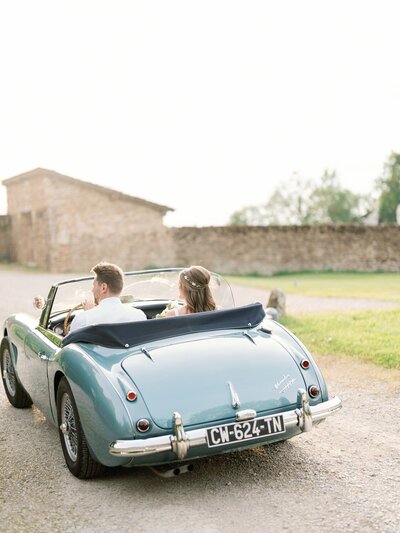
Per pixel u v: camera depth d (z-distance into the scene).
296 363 4.11
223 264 30.05
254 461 4.45
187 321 4.25
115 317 4.60
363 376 6.99
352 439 4.91
